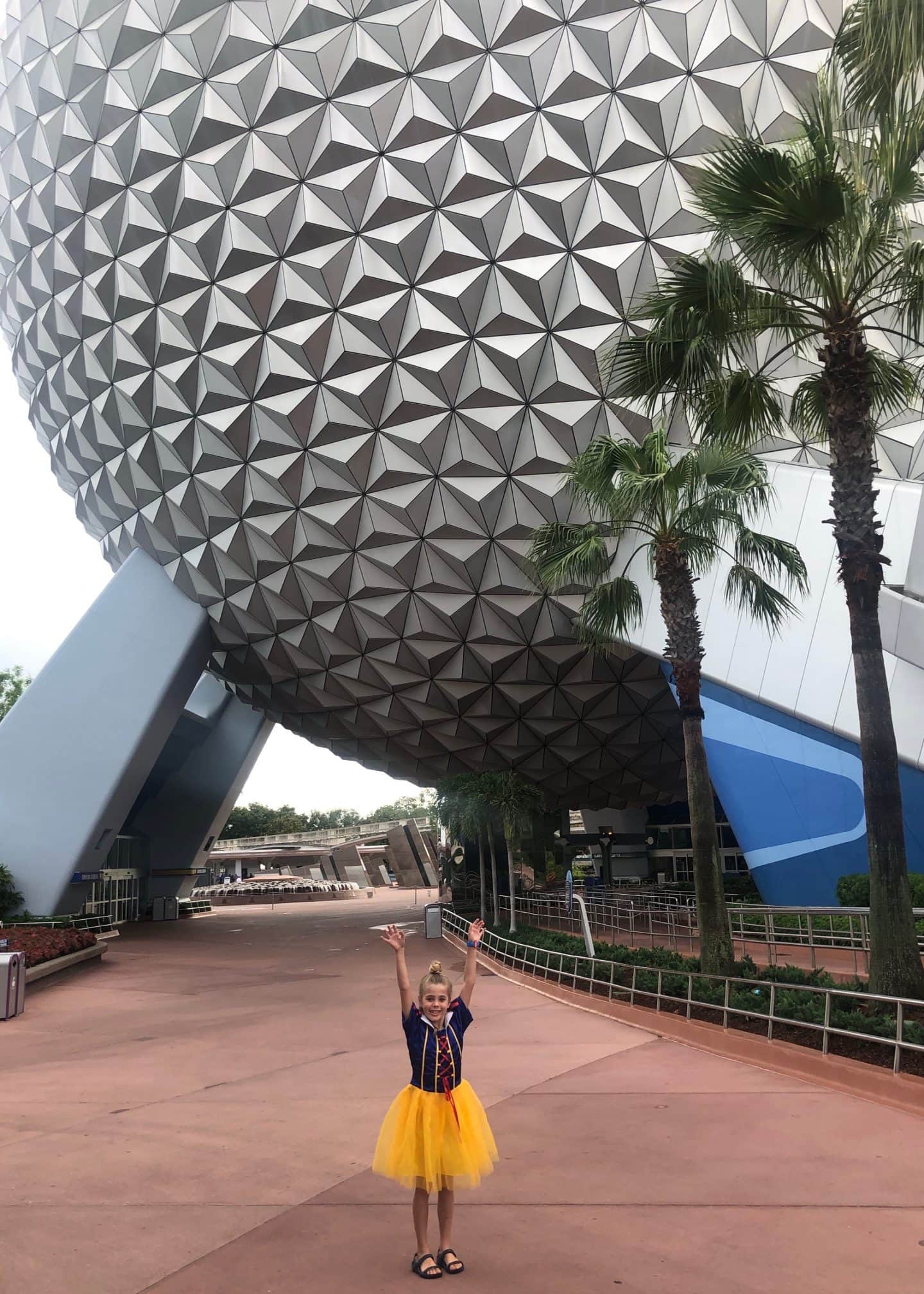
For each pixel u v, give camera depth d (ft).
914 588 44.21
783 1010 29.86
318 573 77.41
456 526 71.56
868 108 28.43
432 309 64.18
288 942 82.74
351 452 70.18
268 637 86.28
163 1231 14.67
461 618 77.71
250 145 63.00
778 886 55.98
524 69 58.29
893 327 53.21
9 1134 21.58
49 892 76.38
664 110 56.85
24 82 73.67
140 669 82.02
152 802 123.44
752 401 32.53
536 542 48.21
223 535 78.74
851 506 30.78
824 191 27.91
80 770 78.69
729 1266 12.65
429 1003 13.34
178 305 69.21
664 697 85.20
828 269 30.86
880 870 29.04
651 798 102.78
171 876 122.62
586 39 57.11
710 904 39.47
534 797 76.54
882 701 29.86
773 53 54.70
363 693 89.56
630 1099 23.04
